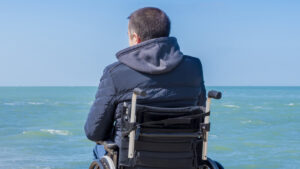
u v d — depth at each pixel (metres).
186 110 2.48
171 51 2.50
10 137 19.64
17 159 13.74
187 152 2.53
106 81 2.47
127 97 2.43
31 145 17.17
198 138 2.63
